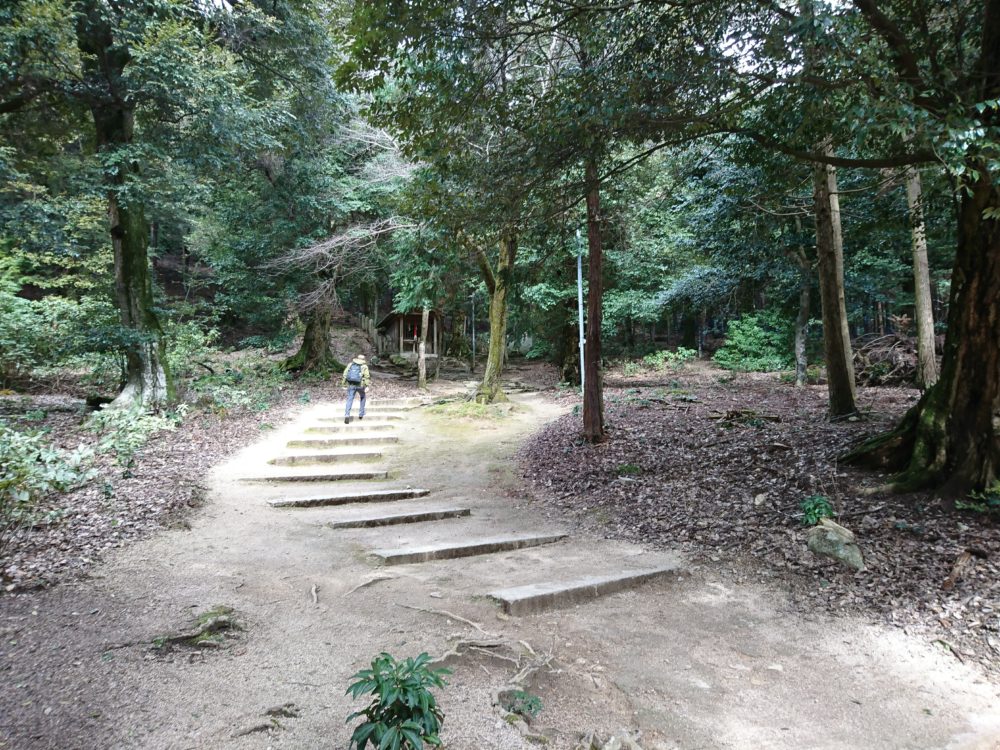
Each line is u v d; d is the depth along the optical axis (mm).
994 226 5250
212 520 6398
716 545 5473
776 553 5051
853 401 9617
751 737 2750
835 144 6078
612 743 2605
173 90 9109
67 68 8852
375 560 5258
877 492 5672
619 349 24484
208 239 18594
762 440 8492
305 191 16531
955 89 4672
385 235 17812
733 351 21203
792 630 3900
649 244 17719
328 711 2762
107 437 8562
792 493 6145
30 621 3703
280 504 7242
